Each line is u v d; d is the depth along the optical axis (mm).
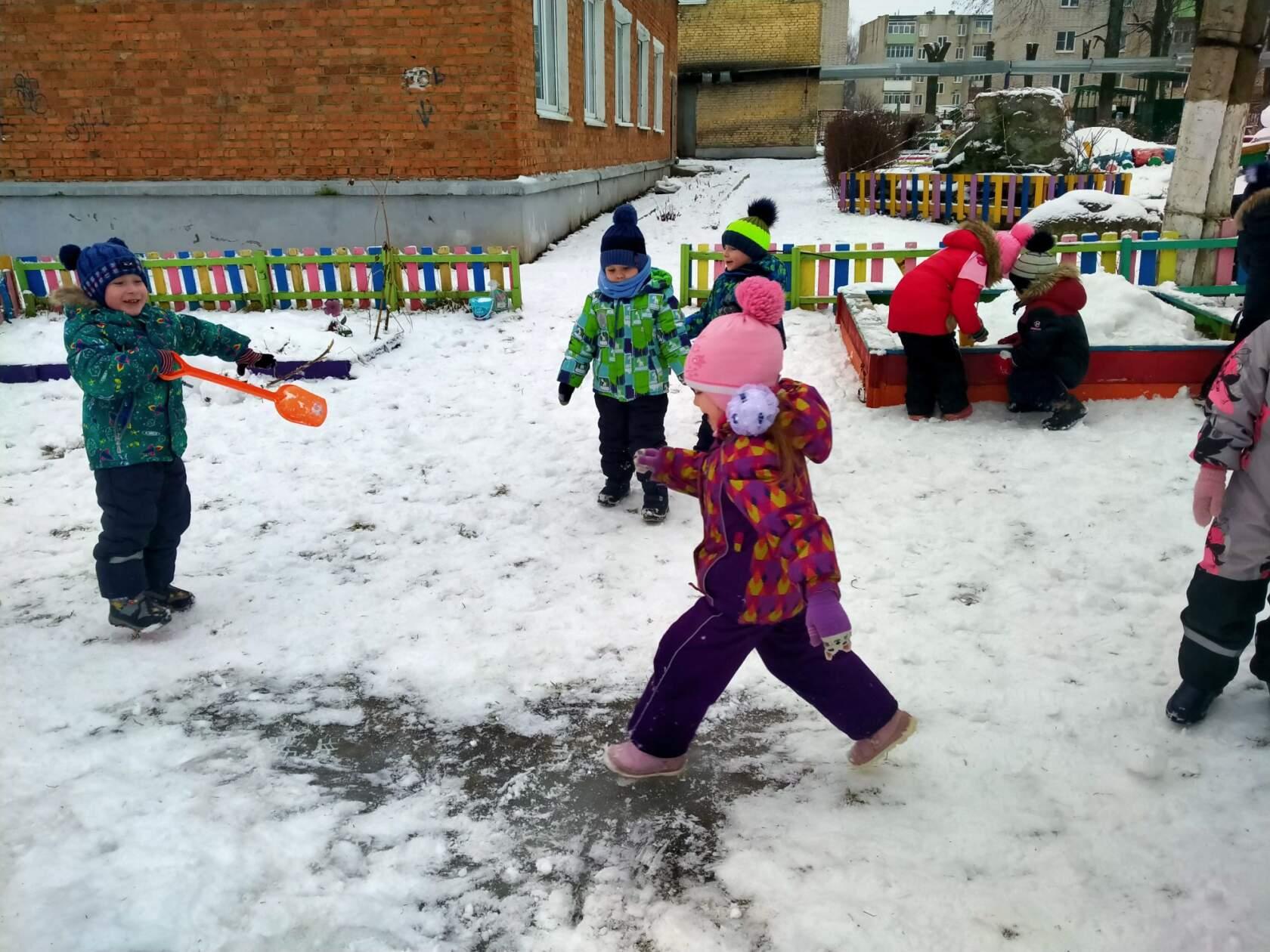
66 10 11102
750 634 2654
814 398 2525
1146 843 2596
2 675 3660
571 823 2824
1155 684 3330
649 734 2840
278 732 3301
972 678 3430
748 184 22141
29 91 11406
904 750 3051
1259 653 3045
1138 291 6926
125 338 3658
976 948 2291
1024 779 2891
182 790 2975
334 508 5254
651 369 4898
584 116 15102
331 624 4023
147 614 3875
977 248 5762
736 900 2490
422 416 6688
